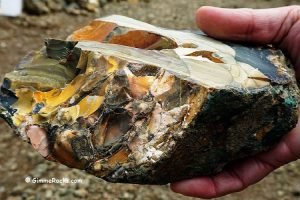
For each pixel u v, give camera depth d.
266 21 0.44
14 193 0.62
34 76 0.42
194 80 0.37
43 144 0.39
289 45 0.46
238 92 0.36
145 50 0.41
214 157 0.40
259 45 0.45
